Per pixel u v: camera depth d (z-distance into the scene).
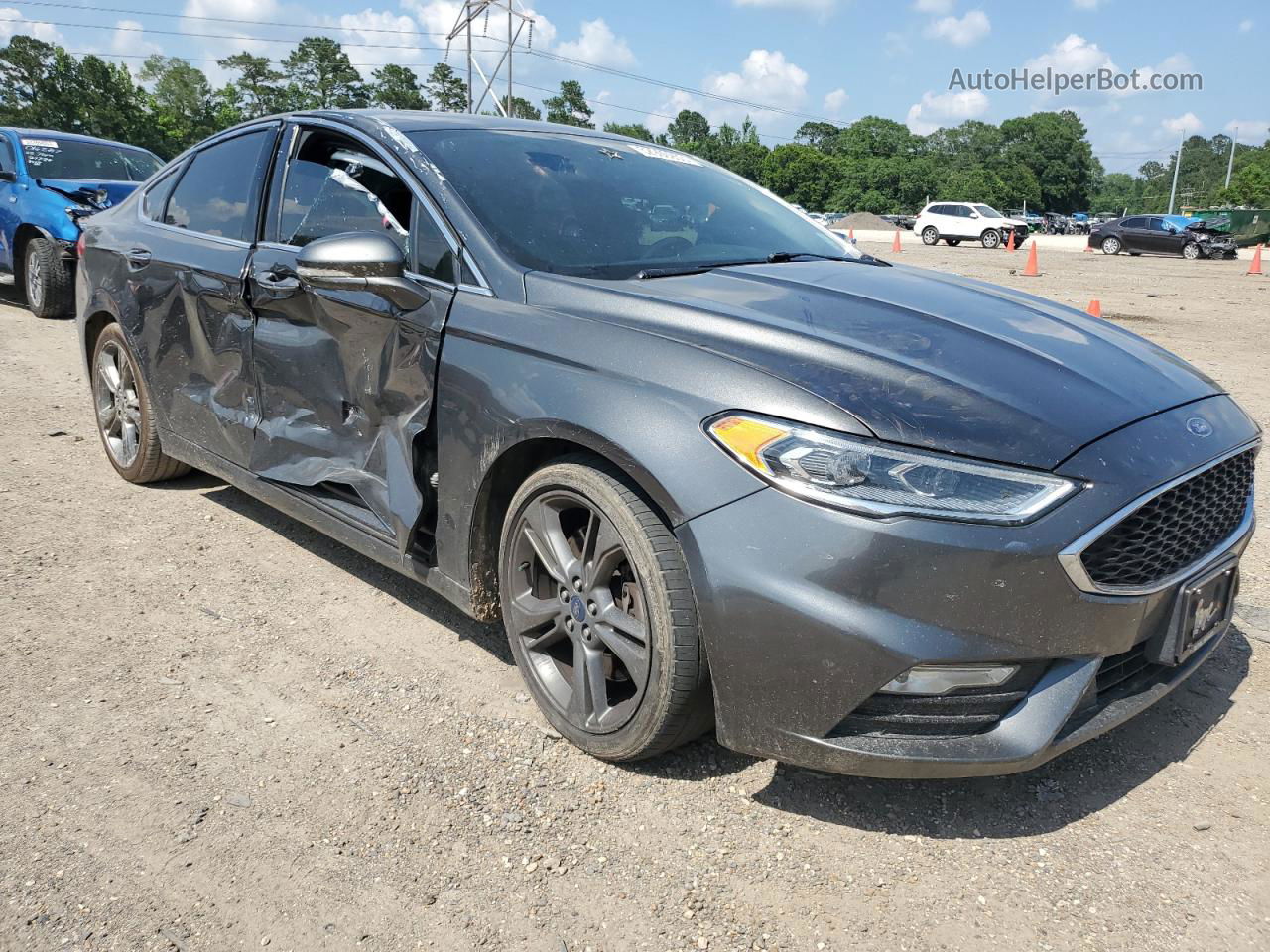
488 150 3.22
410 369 2.81
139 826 2.25
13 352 7.55
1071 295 15.95
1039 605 2.00
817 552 2.01
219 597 3.46
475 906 2.04
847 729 2.09
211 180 3.95
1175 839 2.27
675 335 2.35
